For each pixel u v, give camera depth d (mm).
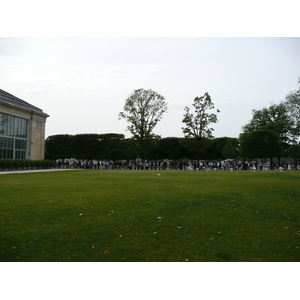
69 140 59656
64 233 7004
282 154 51875
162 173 32344
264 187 15930
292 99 53188
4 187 16016
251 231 7363
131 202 10922
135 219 8352
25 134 47500
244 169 46656
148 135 57188
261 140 51812
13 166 38188
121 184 17703
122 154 58094
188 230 7359
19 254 5676
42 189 15016
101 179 22000
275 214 9219
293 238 6840
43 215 8805
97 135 58750
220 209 9844
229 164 47906
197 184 17719
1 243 6273
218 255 5723
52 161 48438
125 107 58188
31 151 48344
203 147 54938
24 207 9984
